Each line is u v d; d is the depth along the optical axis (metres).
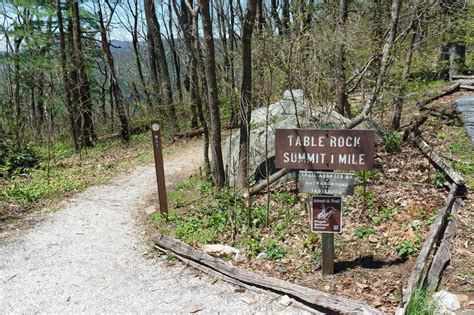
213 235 5.00
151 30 14.20
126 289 4.02
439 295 3.35
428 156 6.55
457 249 4.07
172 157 10.54
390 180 6.05
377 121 9.17
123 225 5.82
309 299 3.47
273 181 6.24
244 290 3.85
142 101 16.88
